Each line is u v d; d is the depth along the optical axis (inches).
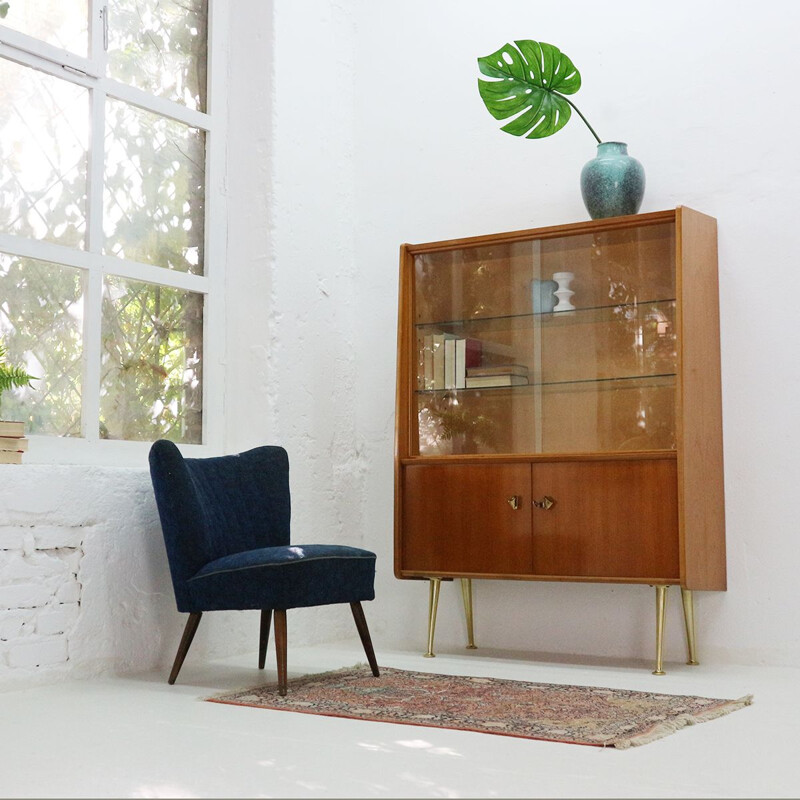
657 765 87.7
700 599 153.0
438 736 99.5
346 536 181.0
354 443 185.3
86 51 149.5
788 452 148.4
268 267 168.6
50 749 94.1
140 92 157.5
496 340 158.4
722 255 154.9
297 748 94.5
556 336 153.3
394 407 183.2
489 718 107.3
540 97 157.1
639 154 162.9
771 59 153.6
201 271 168.9
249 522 141.8
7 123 136.9
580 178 166.2
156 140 161.5
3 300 134.9
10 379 125.3
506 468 153.2
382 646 173.3
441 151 181.9
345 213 187.5
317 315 178.4
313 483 174.4
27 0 140.6
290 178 173.6
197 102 170.6
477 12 180.1
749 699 118.0
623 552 143.1
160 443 130.0
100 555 136.5
